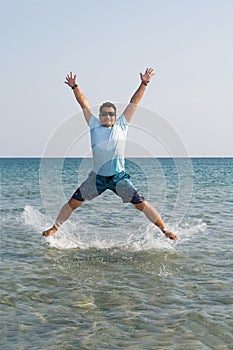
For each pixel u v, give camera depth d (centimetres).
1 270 727
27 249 877
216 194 2119
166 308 559
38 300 588
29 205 1647
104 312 547
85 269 737
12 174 4869
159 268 743
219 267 747
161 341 472
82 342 470
